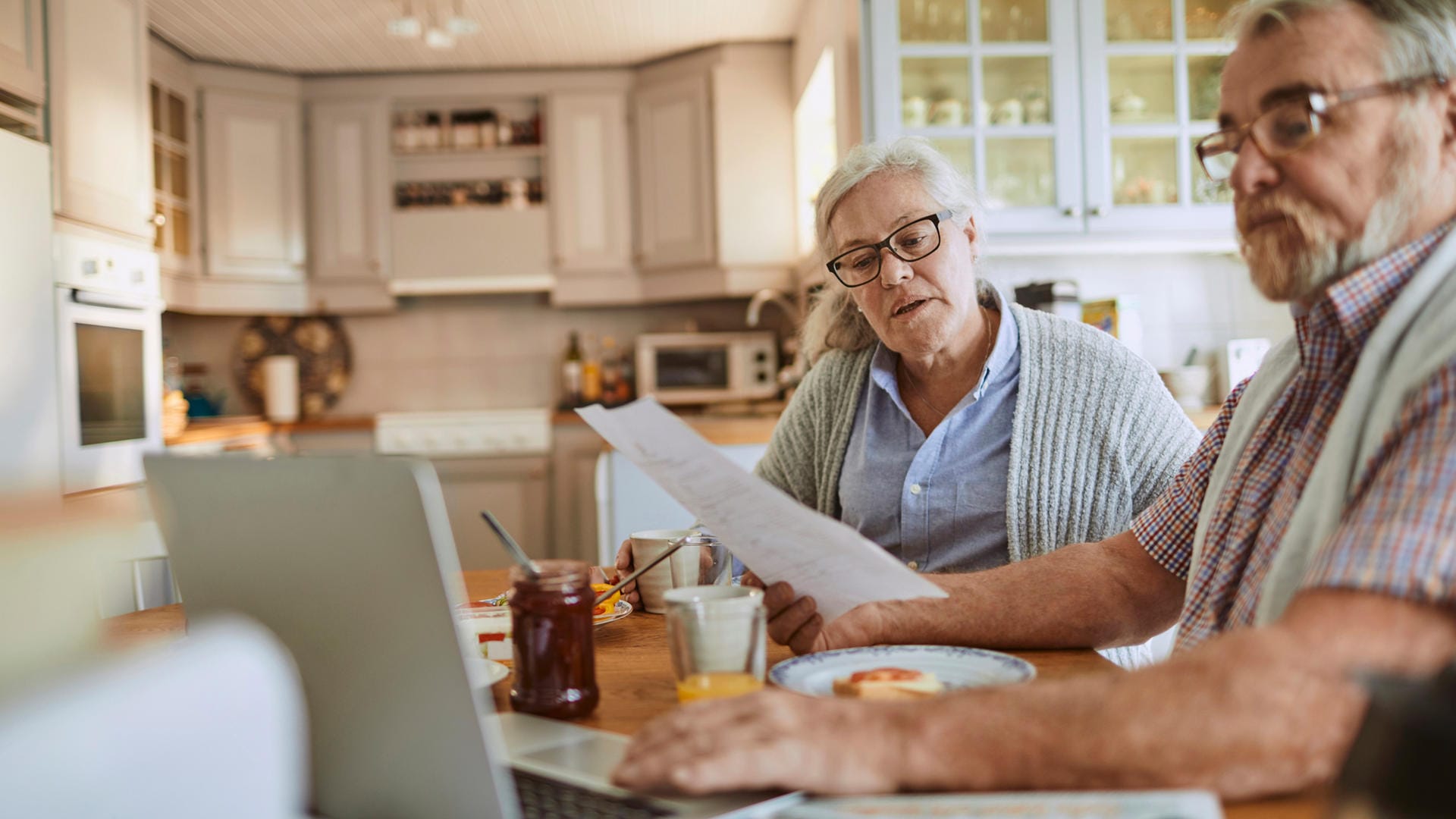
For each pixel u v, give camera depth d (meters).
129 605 1.41
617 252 4.57
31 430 2.62
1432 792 0.35
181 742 0.34
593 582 1.34
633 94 4.59
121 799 0.33
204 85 4.36
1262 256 0.79
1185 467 1.07
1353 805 0.38
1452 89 0.73
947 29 2.93
